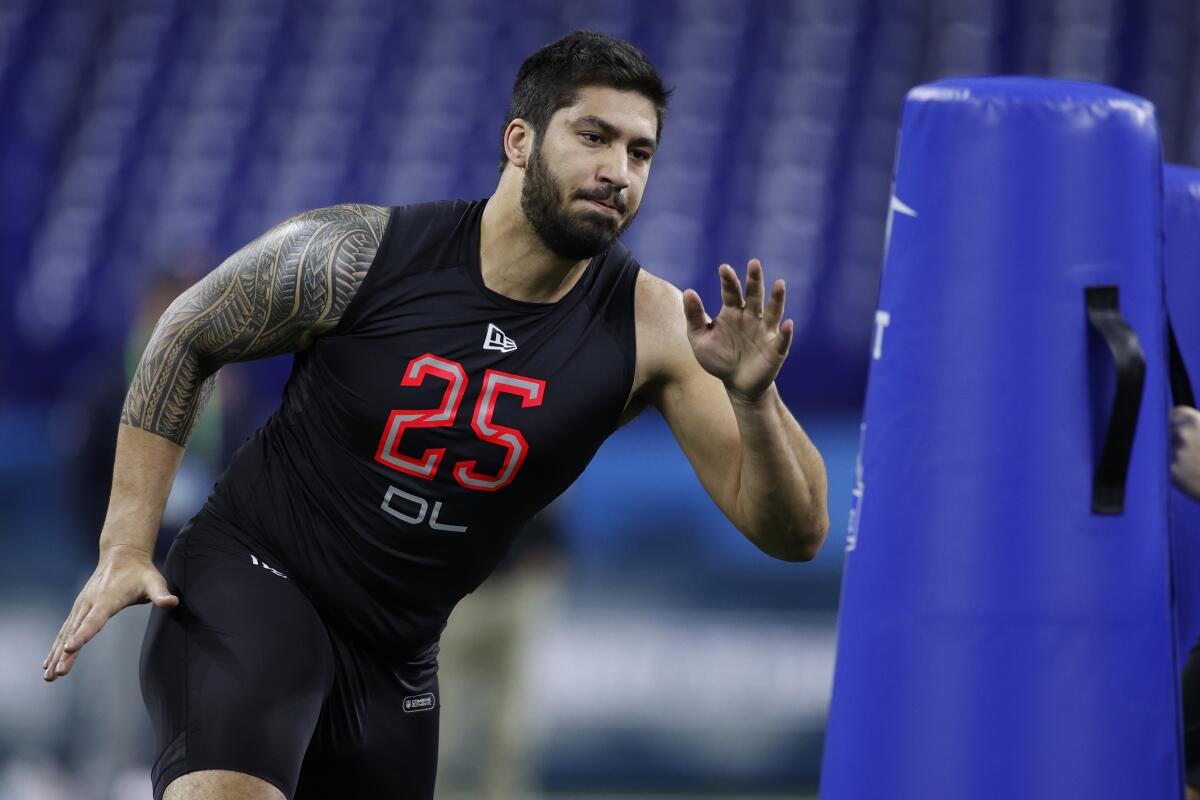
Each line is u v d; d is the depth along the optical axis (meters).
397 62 47.34
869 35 47.97
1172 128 45.31
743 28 48.28
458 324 9.91
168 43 48.03
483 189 43.59
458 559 10.43
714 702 23.98
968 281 9.34
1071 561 9.17
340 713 10.59
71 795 20.72
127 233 41.94
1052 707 9.12
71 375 36.84
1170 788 9.24
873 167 44.44
